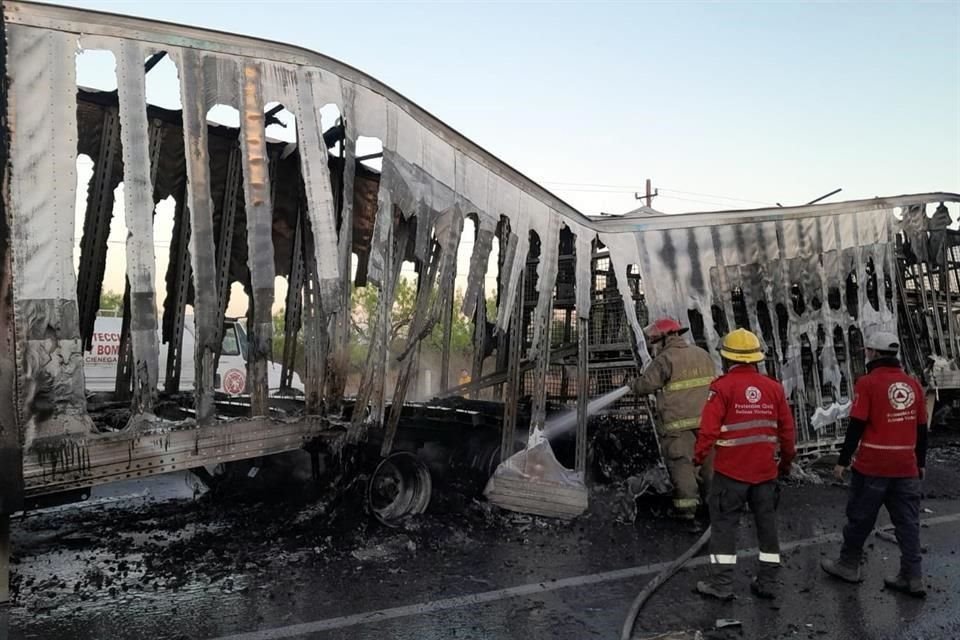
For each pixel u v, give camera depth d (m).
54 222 4.29
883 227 9.71
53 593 4.68
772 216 8.47
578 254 7.15
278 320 13.94
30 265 4.20
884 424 4.89
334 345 5.54
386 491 6.42
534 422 6.80
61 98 4.33
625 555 5.71
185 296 8.08
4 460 4.06
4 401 4.08
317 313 5.73
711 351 7.69
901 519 4.90
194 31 4.90
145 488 8.20
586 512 6.76
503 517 6.59
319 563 5.34
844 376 9.28
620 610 4.55
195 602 4.55
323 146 5.46
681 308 7.61
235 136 7.54
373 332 5.85
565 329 8.52
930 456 10.76
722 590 4.68
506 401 6.89
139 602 4.54
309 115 5.39
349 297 5.61
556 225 7.00
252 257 5.15
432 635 4.12
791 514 7.11
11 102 4.16
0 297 4.09
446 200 6.15
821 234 8.97
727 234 8.10
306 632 4.12
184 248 7.82
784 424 4.74
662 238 7.67
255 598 4.64
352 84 5.63
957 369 10.69
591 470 7.56
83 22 4.44
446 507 6.72
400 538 5.89
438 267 6.14
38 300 4.21
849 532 5.10
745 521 6.83
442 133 6.17
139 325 4.55
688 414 6.43
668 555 5.73
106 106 6.58
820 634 4.21
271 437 5.27
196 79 4.89
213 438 4.93
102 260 6.88
